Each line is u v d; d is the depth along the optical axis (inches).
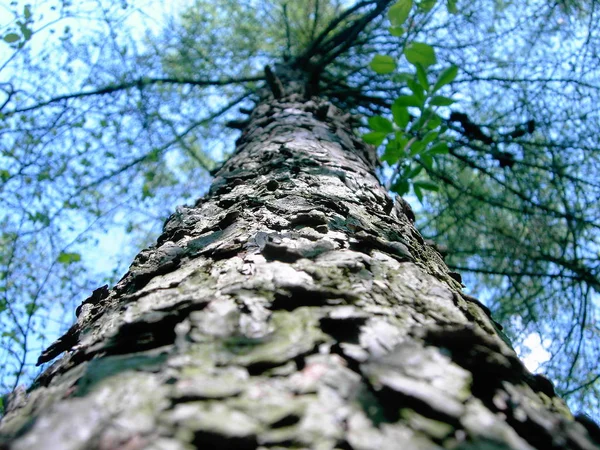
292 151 39.6
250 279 18.4
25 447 11.0
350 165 39.0
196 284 19.5
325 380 13.1
